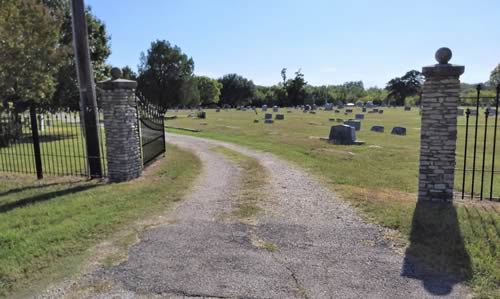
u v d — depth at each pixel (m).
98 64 22.67
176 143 15.84
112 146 8.23
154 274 3.81
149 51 51.34
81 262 4.07
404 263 4.02
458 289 3.48
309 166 9.70
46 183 7.89
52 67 14.56
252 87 88.62
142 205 6.16
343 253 4.29
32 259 4.09
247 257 4.21
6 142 10.66
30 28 12.68
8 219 5.32
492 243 4.36
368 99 92.94
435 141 6.05
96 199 6.43
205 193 7.04
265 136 18.20
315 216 5.59
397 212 5.57
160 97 50.81
